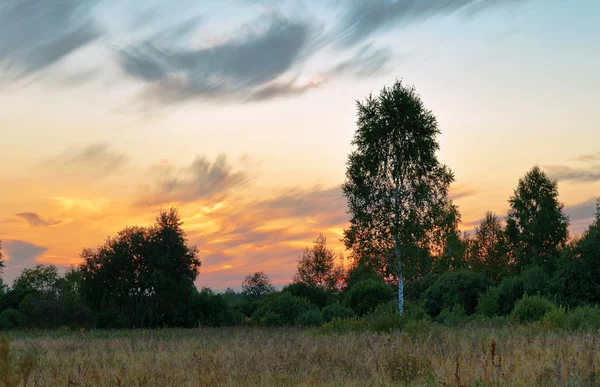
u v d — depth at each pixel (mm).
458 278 54781
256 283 104875
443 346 13758
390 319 22984
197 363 13742
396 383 9891
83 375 12086
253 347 18609
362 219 37906
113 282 56562
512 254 67688
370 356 12539
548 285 43719
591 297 41156
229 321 57188
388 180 38750
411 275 38719
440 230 38750
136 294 57000
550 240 64250
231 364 12984
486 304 45781
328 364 12375
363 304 49375
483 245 86125
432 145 38438
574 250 43281
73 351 20344
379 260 38188
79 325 57250
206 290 60688
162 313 56344
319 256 91938
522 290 44688
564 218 64812
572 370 8922
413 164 38656
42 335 40375
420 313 34156
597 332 18672
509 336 16984
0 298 75938
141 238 57688
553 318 23594
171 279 57062
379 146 38969
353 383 10055
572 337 15734
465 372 9641
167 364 14008
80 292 58156
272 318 46406
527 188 66125
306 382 10578
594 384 8359
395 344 13906
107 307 57531
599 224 45188
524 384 8547
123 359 15695
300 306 48562
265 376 11109
